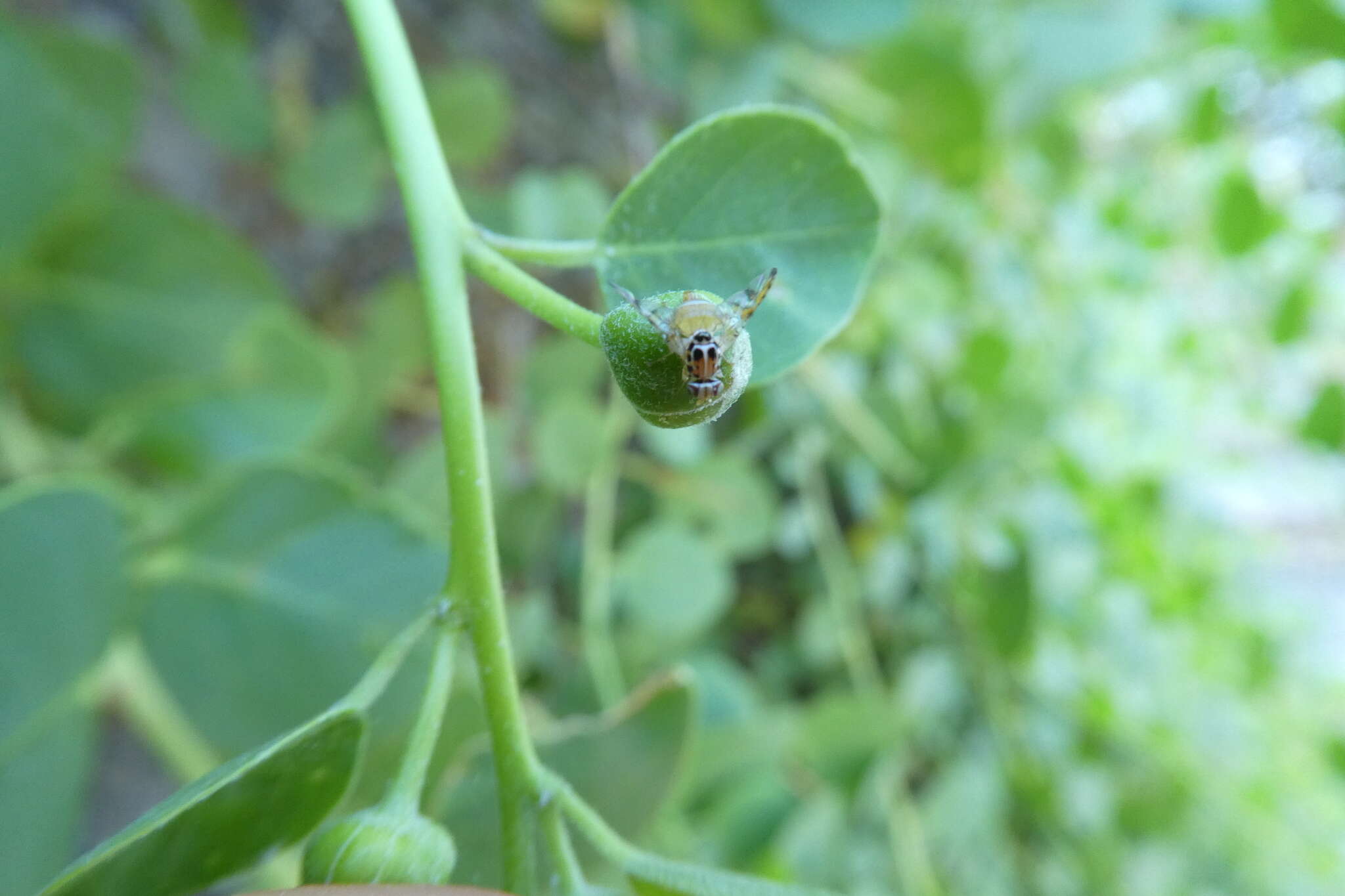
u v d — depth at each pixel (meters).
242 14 0.19
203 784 0.08
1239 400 0.34
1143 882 0.30
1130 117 0.30
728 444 0.24
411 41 0.22
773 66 0.22
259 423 0.15
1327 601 0.44
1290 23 0.22
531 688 0.20
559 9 0.23
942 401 0.25
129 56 0.13
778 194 0.10
